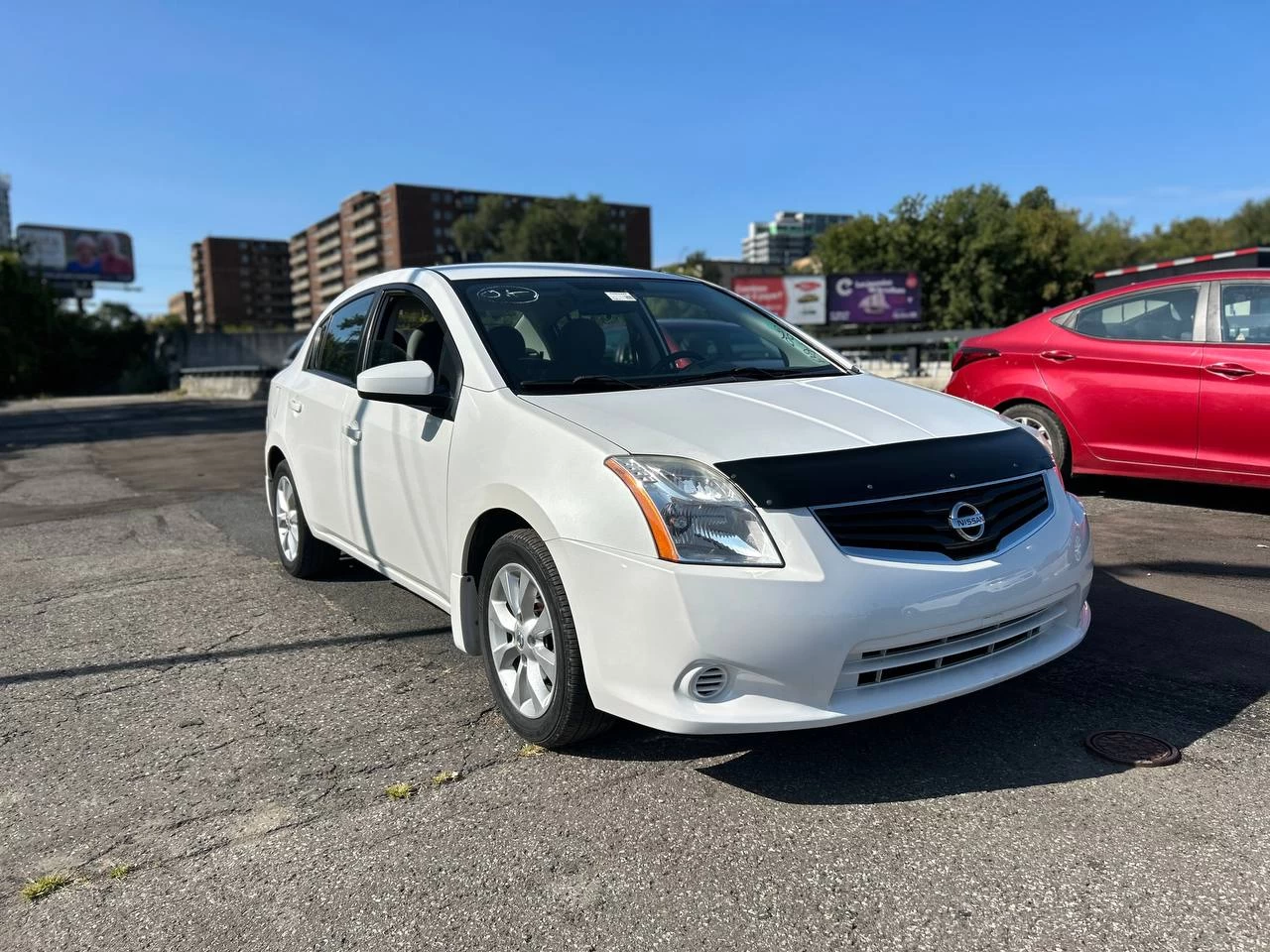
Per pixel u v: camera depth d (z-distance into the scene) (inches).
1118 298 251.0
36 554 255.3
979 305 2330.2
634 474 106.2
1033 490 122.3
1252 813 101.7
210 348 2181.3
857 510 105.1
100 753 127.9
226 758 124.8
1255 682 135.9
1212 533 223.0
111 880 97.8
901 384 148.9
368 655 162.2
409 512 147.9
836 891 91.3
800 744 122.4
